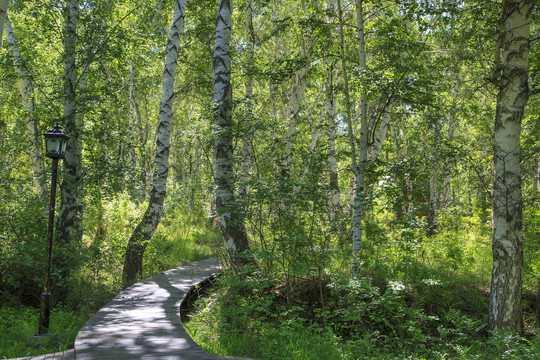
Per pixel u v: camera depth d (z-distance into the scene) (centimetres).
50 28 1004
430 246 966
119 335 562
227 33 877
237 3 1511
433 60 1227
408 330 629
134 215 1435
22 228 879
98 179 930
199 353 492
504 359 543
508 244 664
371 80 782
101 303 852
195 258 1388
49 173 955
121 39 993
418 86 830
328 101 1430
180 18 1077
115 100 1023
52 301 825
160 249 1231
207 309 726
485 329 689
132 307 734
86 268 914
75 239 969
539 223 894
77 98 976
